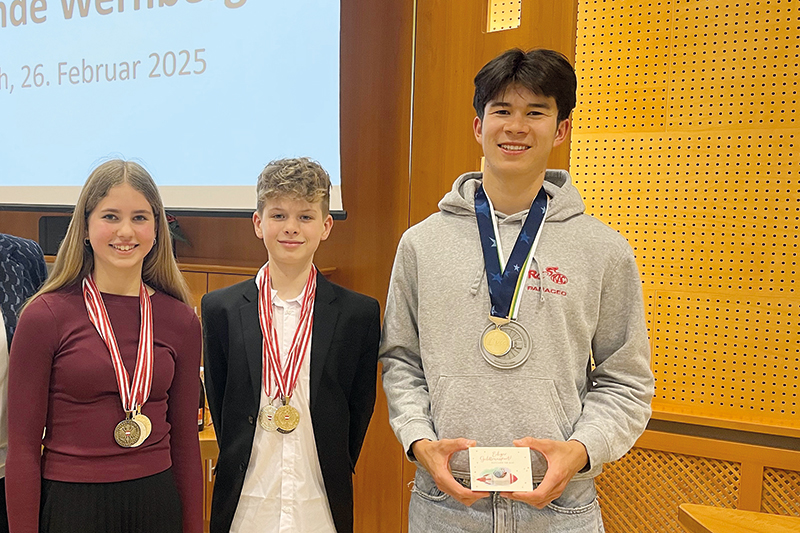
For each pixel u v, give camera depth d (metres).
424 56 2.46
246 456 1.53
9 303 1.56
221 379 1.65
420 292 1.45
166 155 3.00
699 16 2.09
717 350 2.13
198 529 1.48
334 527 1.60
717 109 2.09
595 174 2.23
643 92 2.17
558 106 1.38
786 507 2.04
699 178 2.12
